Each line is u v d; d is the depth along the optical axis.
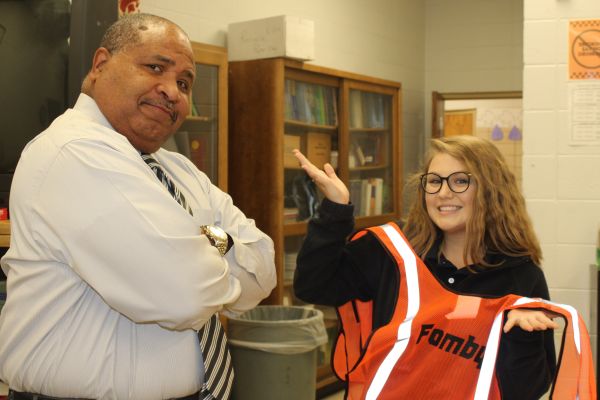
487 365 1.57
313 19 5.01
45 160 1.50
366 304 1.82
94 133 1.53
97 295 1.52
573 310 1.51
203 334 1.68
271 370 3.28
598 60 2.82
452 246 1.80
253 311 3.60
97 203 1.46
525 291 1.69
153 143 1.70
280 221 3.90
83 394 1.51
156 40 1.64
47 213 1.47
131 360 1.54
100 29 2.23
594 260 2.86
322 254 1.72
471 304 1.64
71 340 1.50
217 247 1.71
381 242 1.76
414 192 1.87
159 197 1.50
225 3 4.18
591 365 1.47
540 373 1.58
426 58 6.64
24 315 1.52
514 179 1.80
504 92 6.38
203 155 3.60
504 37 6.36
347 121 4.60
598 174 2.84
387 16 5.96
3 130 2.22
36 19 2.21
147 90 1.62
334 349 1.83
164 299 1.47
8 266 1.62
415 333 1.65
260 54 3.94
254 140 3.97
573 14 2.83
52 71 2.21
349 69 5.45
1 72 2.22
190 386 1.63
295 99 4.17
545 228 2.90
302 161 1.74
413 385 1.65
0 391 2.01
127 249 1.45
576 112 2.85
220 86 3.62
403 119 6.24
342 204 1.70
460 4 6.49
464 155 1.74
